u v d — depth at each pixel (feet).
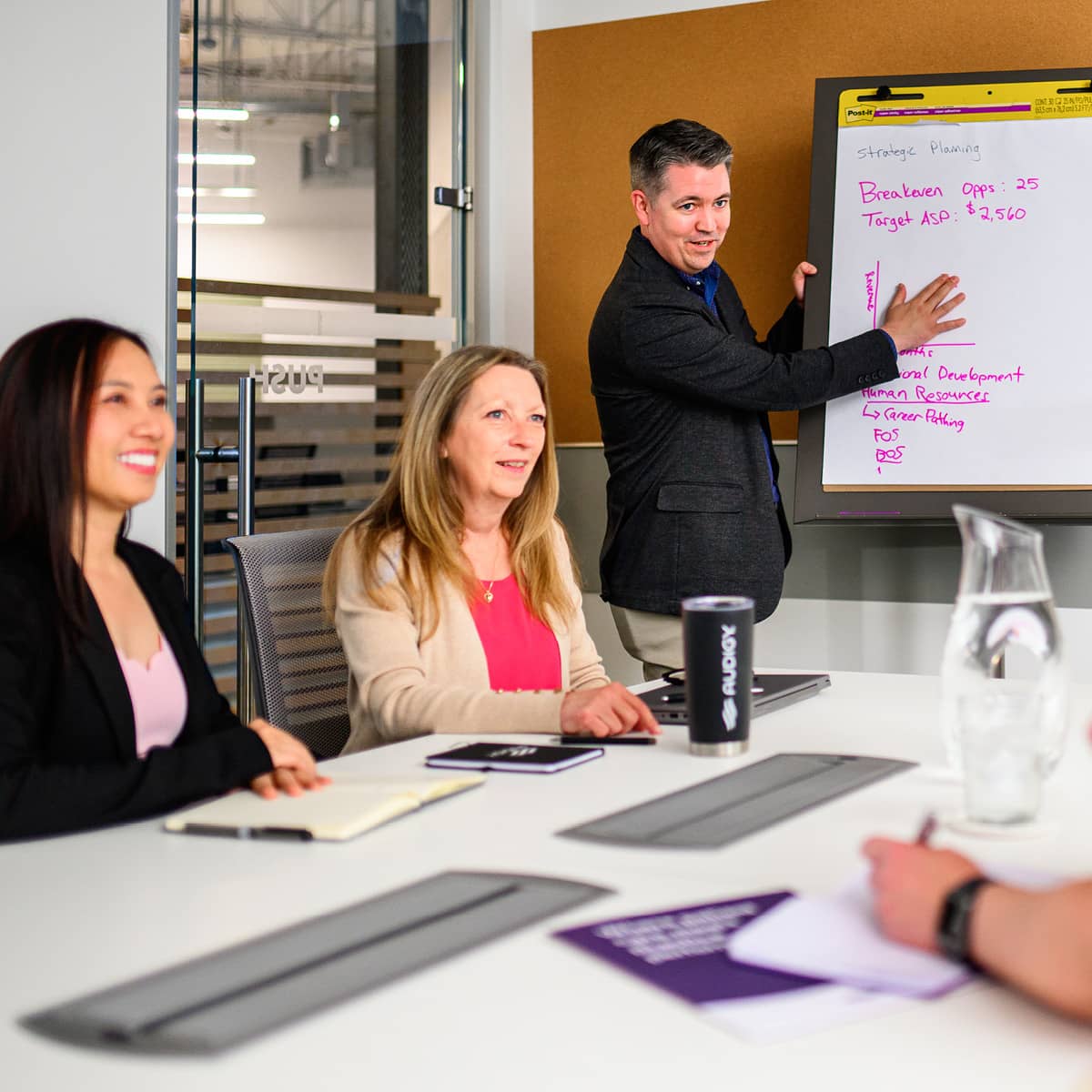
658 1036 2.42
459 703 5.69
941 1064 2.31
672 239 10.25
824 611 12.27
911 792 4.30
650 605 10.48
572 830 3.84
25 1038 2.43
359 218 11.67
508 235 13.44
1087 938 2.42
